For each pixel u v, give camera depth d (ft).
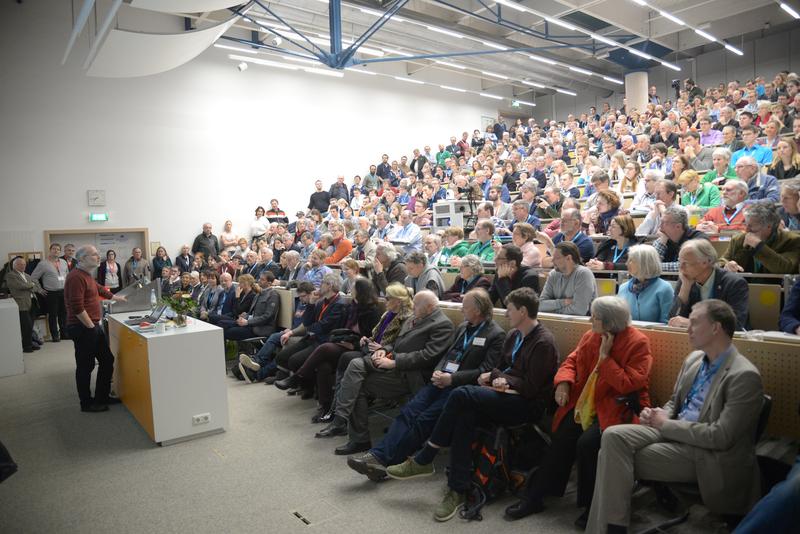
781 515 5.24
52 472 10.74
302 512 8.77
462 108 56.49
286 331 17.06
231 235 38.17
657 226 14.46
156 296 18.30
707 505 6.83
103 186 34.24
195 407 12.33
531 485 8.64
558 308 11.18
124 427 13.38
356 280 14.29
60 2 32.45
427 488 9.53
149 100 36.01
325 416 13.14
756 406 6.67
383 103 48.83
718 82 55.42
